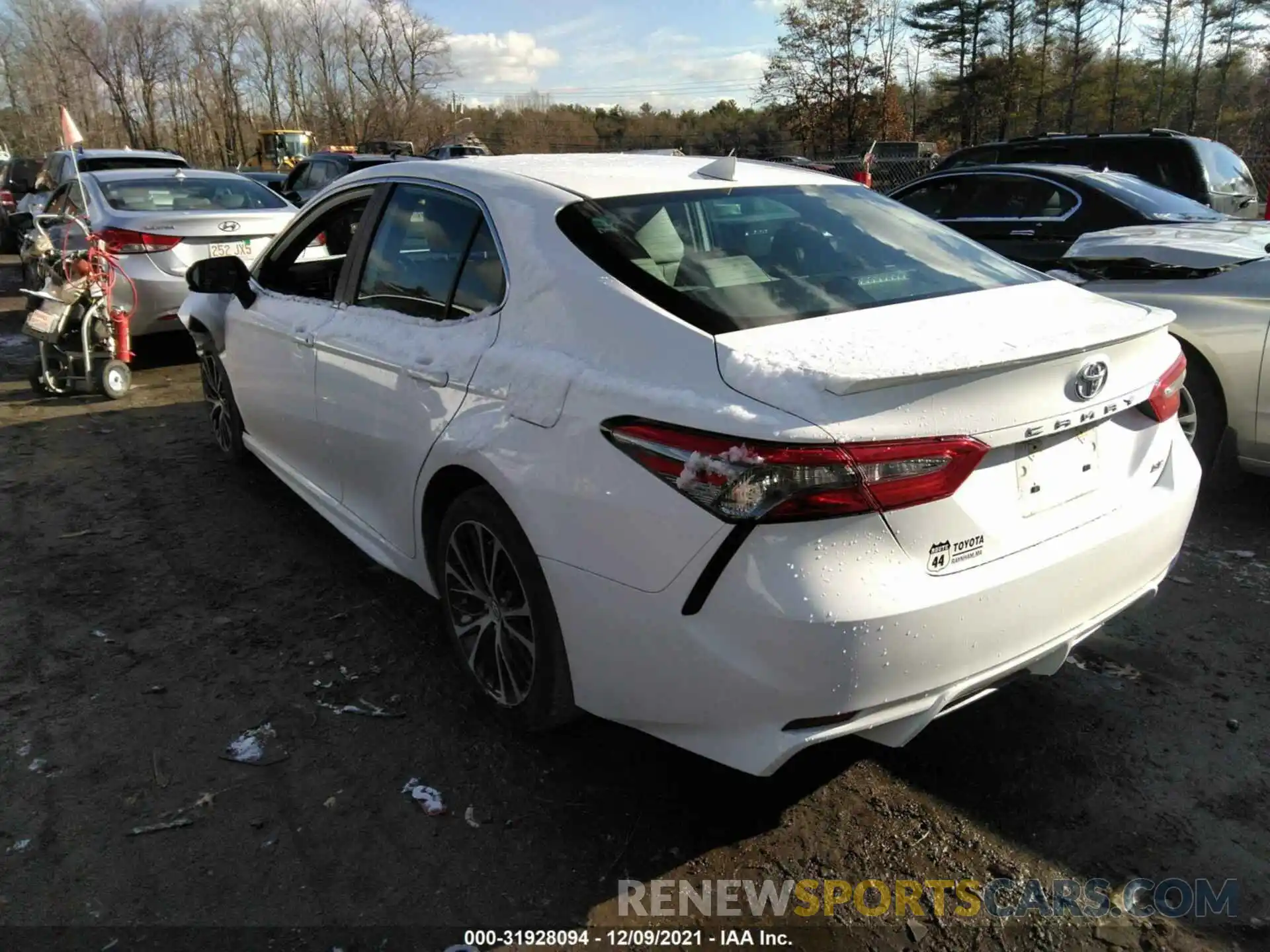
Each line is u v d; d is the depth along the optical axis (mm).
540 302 2629
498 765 2787
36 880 2354
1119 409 2422
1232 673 3221
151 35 65875
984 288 2758
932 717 2203
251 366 4406
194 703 3104
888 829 2531
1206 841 2469
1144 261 4598
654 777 2740
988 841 2484
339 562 4148
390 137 67375
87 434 6137
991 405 2123
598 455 2275
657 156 3502
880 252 2918
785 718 2070
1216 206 8477
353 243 3629
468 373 2754
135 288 7195
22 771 2766
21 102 56938
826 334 2287
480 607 2959
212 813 2590
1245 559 4062
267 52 69188
